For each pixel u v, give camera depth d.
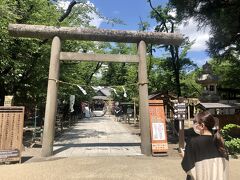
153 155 11.09
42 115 20.33
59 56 11.66
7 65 13.70
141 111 11.75
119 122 30.61
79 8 17.42
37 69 15.45
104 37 11.99
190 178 2.96
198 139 2.98
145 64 12.12
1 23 11.98
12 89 15.57
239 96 29.98
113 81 47.66
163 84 28.08
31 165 9.27
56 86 11.44
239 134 13.81
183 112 11.84
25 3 14.01
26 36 11.76
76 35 11.79
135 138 16.55
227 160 2.97
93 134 18.59
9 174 8.05
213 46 15.91
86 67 32.19
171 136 17.31
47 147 10.87
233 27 14.23
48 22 14.53
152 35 12.20
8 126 9.71
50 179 7.54
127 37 12.09
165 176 7.89
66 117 26.91
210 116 3.06
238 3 14.20
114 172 8.34
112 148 12.82
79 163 9.54
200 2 15.61
